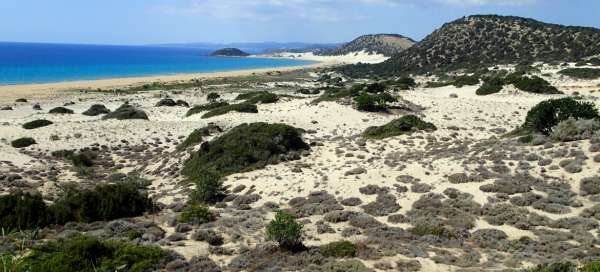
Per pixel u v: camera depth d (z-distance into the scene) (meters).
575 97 50.44
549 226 16.66
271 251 14.92
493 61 109.25
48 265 11.60
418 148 31.47
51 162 32.75
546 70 82.94
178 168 31.27
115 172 32.03
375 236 16.31
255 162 29.78
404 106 48.00
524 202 18.59
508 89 57.69
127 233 17.00
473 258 13.98
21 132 40.06
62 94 78.31
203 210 19.30
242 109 49.38
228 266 13.65
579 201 18.30
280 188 23.92
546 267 11.90
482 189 20.36
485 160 24.19
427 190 21.16
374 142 33.81
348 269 12.91
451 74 100.44
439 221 17.48
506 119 43.00
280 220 15.30
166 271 12.95
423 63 123.38
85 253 12.54
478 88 61.53
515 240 15.45
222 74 138.88
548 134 27.42
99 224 18.69
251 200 22.50
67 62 179.75
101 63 181.25
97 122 44.97
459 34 135.88
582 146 23.14
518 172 21.78
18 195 19.11
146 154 36.31
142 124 44.28
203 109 54.34
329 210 19.70
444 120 42.34
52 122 44.38
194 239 16.27
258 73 143.88
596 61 84.06
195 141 35.88
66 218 18.97
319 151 32.34
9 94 75.75
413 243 15.62
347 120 43.44
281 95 62.84
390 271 12.98
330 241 16.17
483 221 17.64
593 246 14.59
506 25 133.62
